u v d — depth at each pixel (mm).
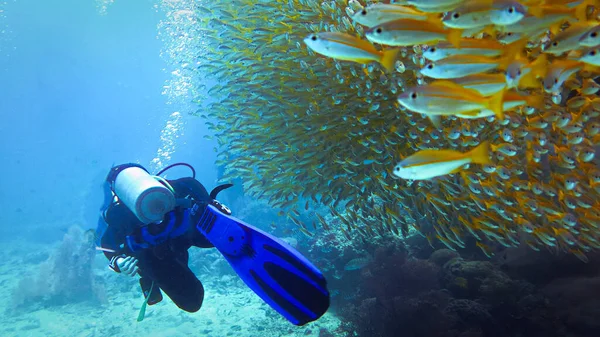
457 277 6066
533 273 5953
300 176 4406
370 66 3371
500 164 3723
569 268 5727
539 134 3354
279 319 8484
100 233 3721
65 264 12289
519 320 5375
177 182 3711
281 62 4270
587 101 3246
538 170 3691
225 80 5328
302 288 1929
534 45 3355
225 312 9570
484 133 3758
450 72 2283
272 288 1997
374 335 6008
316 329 7613
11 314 11406
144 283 3365
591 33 2137
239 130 4898
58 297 11852
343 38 2418
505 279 5730
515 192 3854
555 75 2426
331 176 4227
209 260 12719
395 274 6352
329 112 4020
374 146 3818
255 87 4441
